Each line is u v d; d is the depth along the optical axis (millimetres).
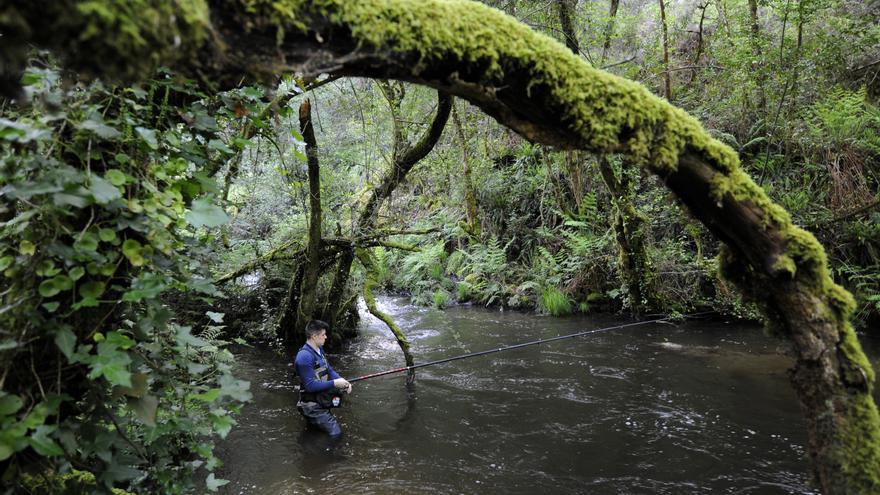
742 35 6988
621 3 9664
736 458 3979
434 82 1200
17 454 1432
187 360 1948
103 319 1550
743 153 7977
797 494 3484
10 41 793
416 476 3887
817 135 7242
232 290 7344
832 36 6273
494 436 4539
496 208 11016
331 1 983
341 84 6867
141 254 1519
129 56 798
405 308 10062
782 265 1443
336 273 6977
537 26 6531
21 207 1576
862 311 6695
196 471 3900
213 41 910
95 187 1384
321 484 3756
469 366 6512
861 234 6785
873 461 1389
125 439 1631
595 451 4207
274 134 2715
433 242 11062
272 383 5910
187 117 1832
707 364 6090
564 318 8844
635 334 7559
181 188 1791
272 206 7703
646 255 7926
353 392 5707
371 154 7363
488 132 10602
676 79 8969
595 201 9336
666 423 4629
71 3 716
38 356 1438
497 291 9992
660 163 1398
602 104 1309
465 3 1203
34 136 1228
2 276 1533
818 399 1489
